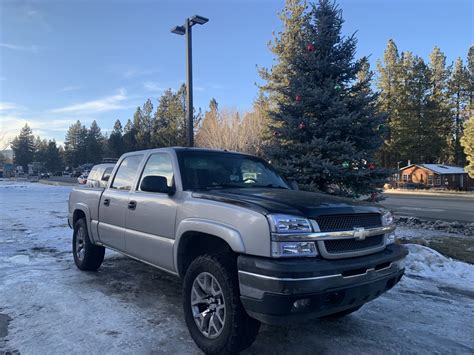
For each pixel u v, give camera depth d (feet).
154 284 18.52
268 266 10.11
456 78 202.59
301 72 35.83
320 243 10.76
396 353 12.09
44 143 465.47
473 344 12.84
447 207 70.85
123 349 11.93
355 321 14.67
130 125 322.14
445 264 22.72
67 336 12.75
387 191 152.56
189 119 40.24
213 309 11.71
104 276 19.80
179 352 11.84
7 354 11.51
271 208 11.00
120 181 18.35
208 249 13.47
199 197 13.15
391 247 13.08
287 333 13.48
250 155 17.92
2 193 85.51
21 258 23.48
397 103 191.31
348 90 36.55
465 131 149.59
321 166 32.63
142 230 15.53
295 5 87.45
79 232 21.16
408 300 17.13
